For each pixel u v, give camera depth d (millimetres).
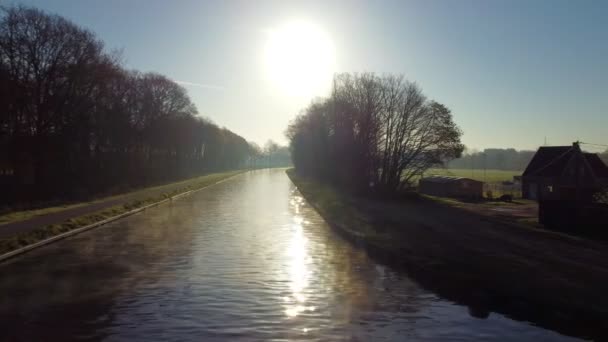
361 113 55406
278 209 39000
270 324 11125
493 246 20812
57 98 42406
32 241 20375
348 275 16250
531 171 59812
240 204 43375
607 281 14539
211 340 10023
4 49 38750
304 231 26422
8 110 38438
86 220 26922
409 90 55156
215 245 21484
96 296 13211
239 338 10172
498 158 165875
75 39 43469
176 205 41938
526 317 11867
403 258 18203
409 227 27359
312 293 13930
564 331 10922
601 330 10875
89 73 44344
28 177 42688
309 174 84688
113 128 55625
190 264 17484
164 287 14242
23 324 10883
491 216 34406
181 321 11219
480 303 12945
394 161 54281
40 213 28672
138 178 66625
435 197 54781
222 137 132125
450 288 14492
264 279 15484
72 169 49125
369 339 10281
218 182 86250
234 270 16641
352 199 47219
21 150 40344
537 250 19766
